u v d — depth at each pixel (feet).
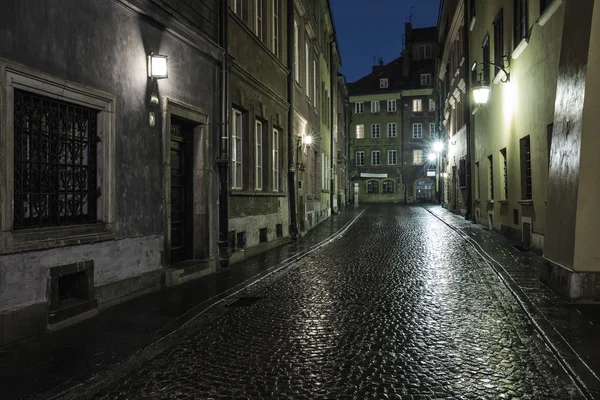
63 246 20.08
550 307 22.76
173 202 31.68
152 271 27.02
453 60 101.71
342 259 40.78
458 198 103.24
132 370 15.57
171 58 28.89
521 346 17.78
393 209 138.72
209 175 33.76
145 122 26.14
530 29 40.78
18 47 17.84
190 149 33.19
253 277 31.48
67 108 20.72
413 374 15.12
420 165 215.72
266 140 47.60
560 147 26.35
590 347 17.02
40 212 19.43
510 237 51.52
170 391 13.98
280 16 53.57
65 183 20.77
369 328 20.16
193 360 16.49
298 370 15.49
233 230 38.45
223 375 15.14
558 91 27.07
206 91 33.42
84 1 21.33
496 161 57.57
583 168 23.38
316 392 13.80
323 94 95.96
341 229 70.38
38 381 14.29
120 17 23.93
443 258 40.50
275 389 14.03
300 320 21.50
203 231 33.27
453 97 99.55
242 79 40.19
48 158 19.86
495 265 35.14
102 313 22.08
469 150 80.43
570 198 24.43
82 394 13.61
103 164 22.72
